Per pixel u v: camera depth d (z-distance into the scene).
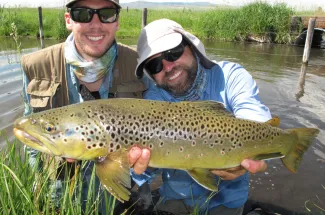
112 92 0.92
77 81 0.90
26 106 0.94
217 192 0.84
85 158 0.61
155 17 6.27
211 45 4.14
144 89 0.93
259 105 0.72
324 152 1.20
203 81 0.79
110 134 0.60
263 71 2.49
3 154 0.78
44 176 0.74
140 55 0.80
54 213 0.68
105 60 0.86
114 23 0.85
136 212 0.90
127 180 0.58
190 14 6.60
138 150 0.59
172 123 0.62
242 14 4.76
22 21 4.65
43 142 0.59
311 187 1.02
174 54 0.75
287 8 4.72
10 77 2.00
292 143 0.66
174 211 0.90
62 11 4.27
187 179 0.86
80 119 0.60
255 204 0.95
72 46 0.87
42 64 0.90
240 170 0.67
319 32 4.11
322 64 2.87
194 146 0.62
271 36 4.63
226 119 0.64
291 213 0.91
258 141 0.64
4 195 0.65
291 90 1.93
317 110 1.58
